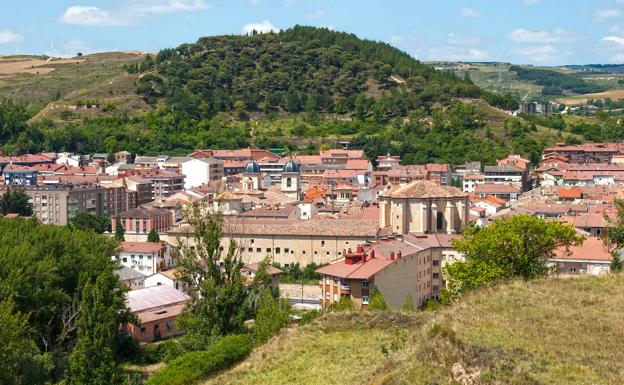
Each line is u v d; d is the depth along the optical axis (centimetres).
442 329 7825
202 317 12019
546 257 12775
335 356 9088
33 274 13788
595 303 8450
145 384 10444
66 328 14262
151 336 15812
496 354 7106
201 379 10125
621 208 15212
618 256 13625
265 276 12825
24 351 10888
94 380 10944
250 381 8975
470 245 12706
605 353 7119
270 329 10812
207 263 12388
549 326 7794
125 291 14700
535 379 6656
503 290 9150
